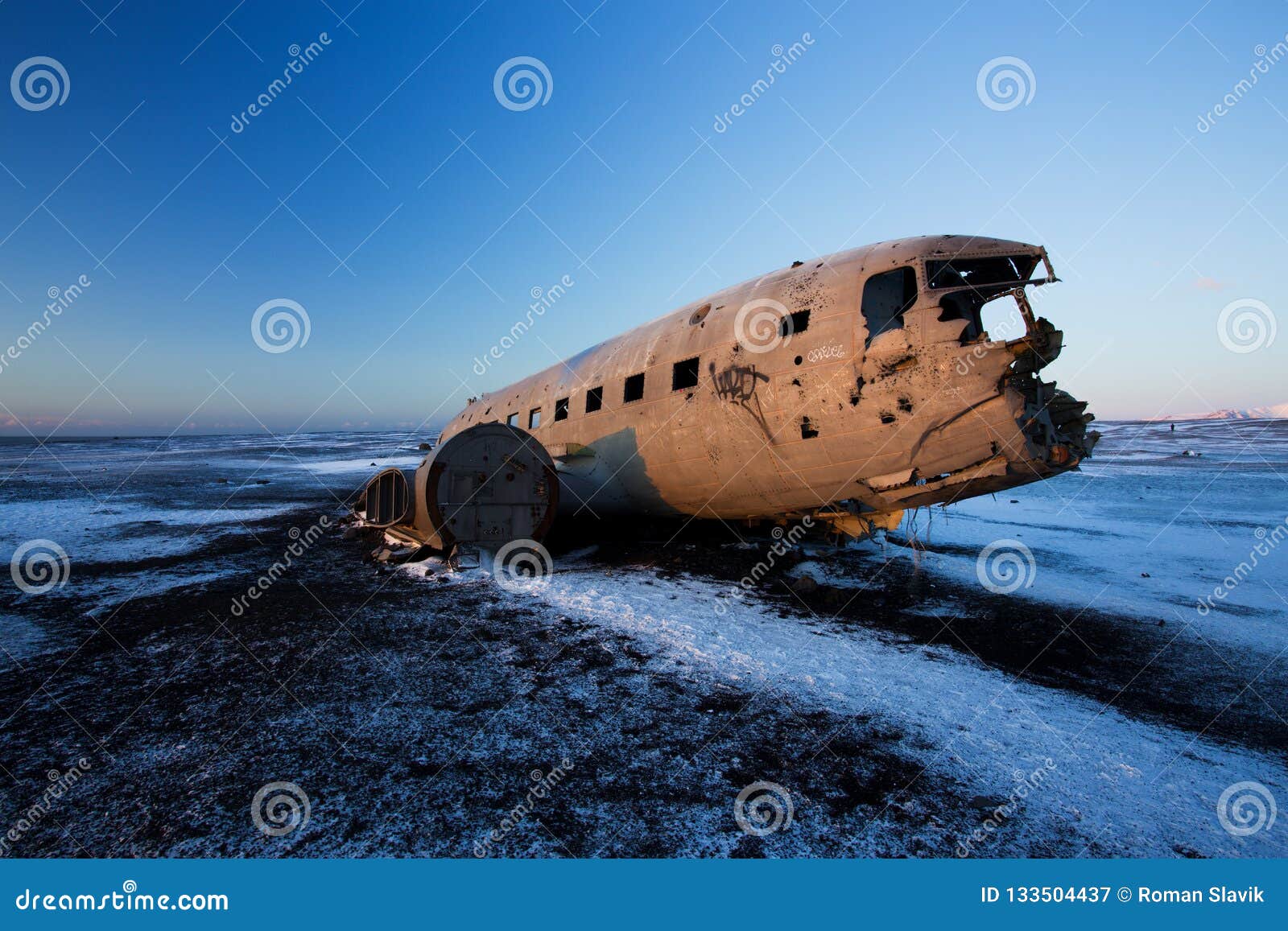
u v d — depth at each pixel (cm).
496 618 756
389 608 797
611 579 961
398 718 487
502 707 508
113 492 2308
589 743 452
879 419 758
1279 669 617
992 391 680
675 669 597
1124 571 1039
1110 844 347
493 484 990
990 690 557
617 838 344
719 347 936
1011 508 1875
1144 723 502
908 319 732
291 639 675
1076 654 651
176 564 1079
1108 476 2702
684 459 992
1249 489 2220
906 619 764
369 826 350
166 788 386
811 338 814
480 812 365
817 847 339
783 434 848
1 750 432
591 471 1155
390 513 1108
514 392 1634
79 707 502
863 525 947
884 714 505
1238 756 452
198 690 537
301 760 423
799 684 563
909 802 383
